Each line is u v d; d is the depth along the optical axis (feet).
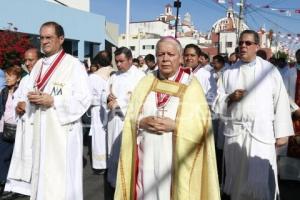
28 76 16.42
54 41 14.24
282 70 20.77
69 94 14.15
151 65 33.86
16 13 51.37
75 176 14.52
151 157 11.60
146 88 12.14
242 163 14.78
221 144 19.92
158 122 11.29
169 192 11.58
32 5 53.93
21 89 16.52
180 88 11.71
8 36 28.76
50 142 14.12
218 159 21.21
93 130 22.38
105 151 22.24
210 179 11.51
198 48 21.36
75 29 63.57
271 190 14.82
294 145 20.02
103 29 71.05
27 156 15.33
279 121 14.65
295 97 19.06
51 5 57.62
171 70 11.76
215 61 27.02
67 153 14.19
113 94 19.47
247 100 14.64
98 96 22.33
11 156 17.66
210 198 11.50
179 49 11.87
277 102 14.71
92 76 22.63
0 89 17.98
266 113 14.48
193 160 11.57
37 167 14.39
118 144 19.11
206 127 11.55
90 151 28.12
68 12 61.52
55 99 13.91
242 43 14.75
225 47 113.29
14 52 18.10
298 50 19.12
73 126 14.42
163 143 11.48
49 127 14.10
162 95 11.76
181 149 11.35
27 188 15.65
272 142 14.49
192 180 11.62
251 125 14.53
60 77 14.26
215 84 20.66
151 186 11.64
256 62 14.88
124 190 12.14
